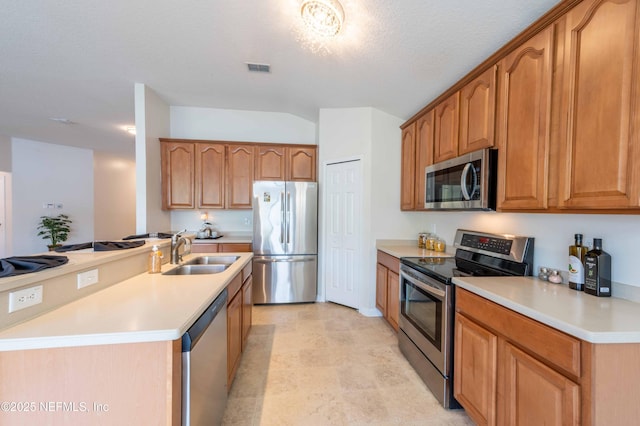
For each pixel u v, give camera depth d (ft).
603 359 3.05
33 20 6.19
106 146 18.30
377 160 10.65
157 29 6.53
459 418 5.51
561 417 3.31
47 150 17.46
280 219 11.62
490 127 5.77
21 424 3.16
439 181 7.52
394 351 8.02
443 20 5.49
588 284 4.44
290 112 13.24
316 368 7.16
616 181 3.42
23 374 3.14
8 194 16.33
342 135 11.28
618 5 3.41
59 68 8.46
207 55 7.68
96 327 3.29
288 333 9.12
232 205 12.19
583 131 3.84
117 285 5.09
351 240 11.20
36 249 17.07
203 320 4.15
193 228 13.11
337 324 9.82
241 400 5.96
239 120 13.26
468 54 6.40
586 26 3.81
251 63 8.07
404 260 7.68
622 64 3.37
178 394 3.47
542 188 4.50
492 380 4.43
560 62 4.22
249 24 6.31
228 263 8.13
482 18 5.26
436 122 8.02
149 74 8.93
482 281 5.26
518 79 5.04
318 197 12.15
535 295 4.39
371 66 7.67
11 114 12.59
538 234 5.74
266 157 12.36
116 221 20.98
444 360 5.69
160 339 3.22
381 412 5.65
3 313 3.22
